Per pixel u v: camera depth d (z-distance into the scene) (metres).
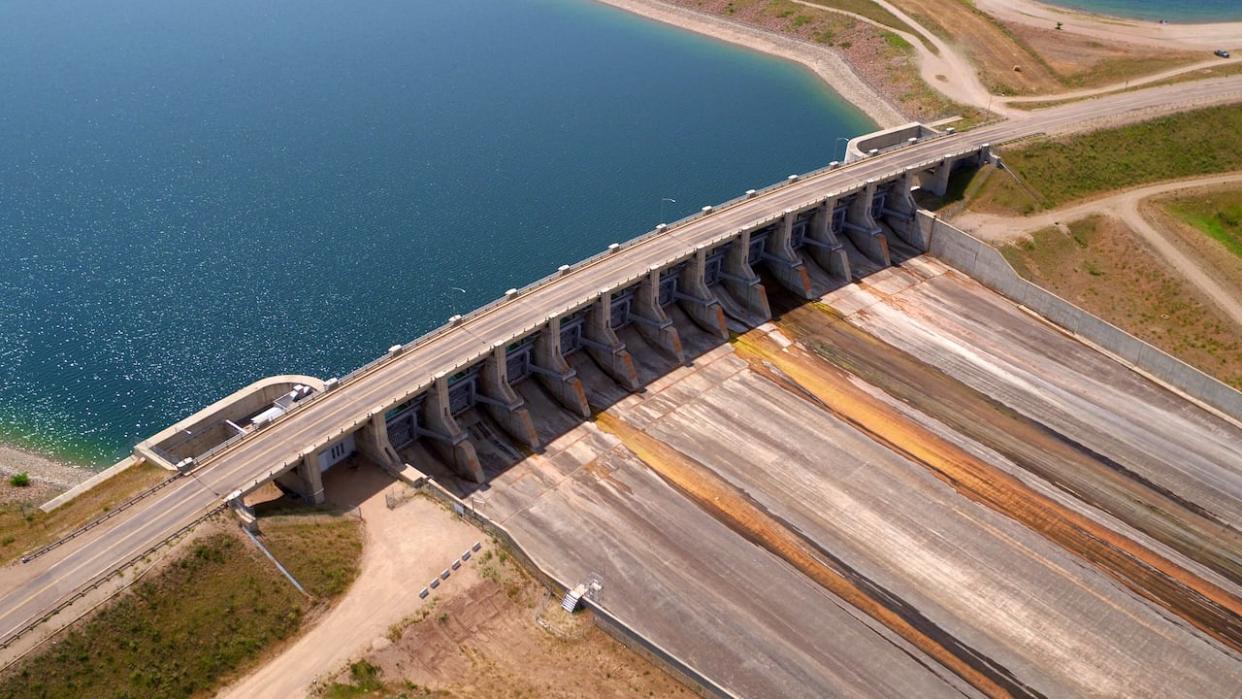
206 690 65.56
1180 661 79.75
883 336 117.38
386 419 89.50
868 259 132.00
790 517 90.44
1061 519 92.88
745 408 104.06
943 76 176.25
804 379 109.12
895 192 135.12
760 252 125.56
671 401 104.06
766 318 118.44
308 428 83.31
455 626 73.06
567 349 106.81
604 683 71.06
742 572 84.06
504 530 80.56
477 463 91.25
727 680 73.81
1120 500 95.62
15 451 97.38
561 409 101.25
